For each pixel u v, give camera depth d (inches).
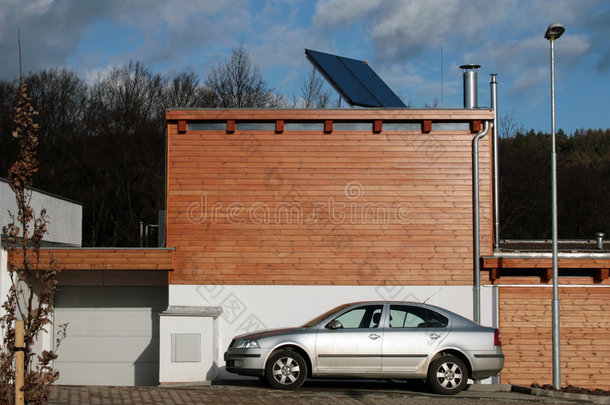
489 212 579.2
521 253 586.9
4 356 321.4
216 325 555.2
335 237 577.9
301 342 458.9
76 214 817.5
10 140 1455.5
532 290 584.7
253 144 583.5
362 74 738.8
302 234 577.6
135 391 445.7
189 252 576.7
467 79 699.4
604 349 582.9
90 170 1569.9
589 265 571.8
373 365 458.9
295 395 431.8
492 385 522.9
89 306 653.9
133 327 652.1
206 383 511.2
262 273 575.2
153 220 1585.9
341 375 459.2
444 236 577.6
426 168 581.9
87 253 571.5
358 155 582.9
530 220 1724.9
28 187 327.6
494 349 464.8
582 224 1736.0
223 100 1581.0
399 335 462.3
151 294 655.1
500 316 581.3
